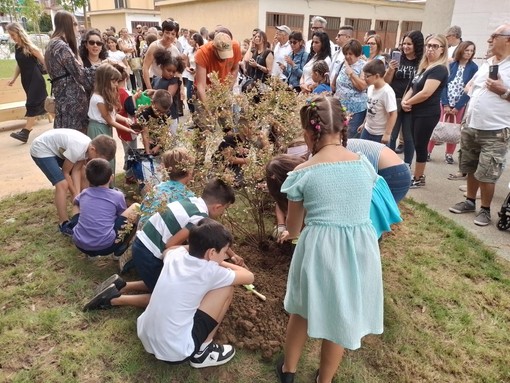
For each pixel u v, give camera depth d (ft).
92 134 13.52
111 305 8.57
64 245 11.08
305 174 5.98
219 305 7.23
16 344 7.70
